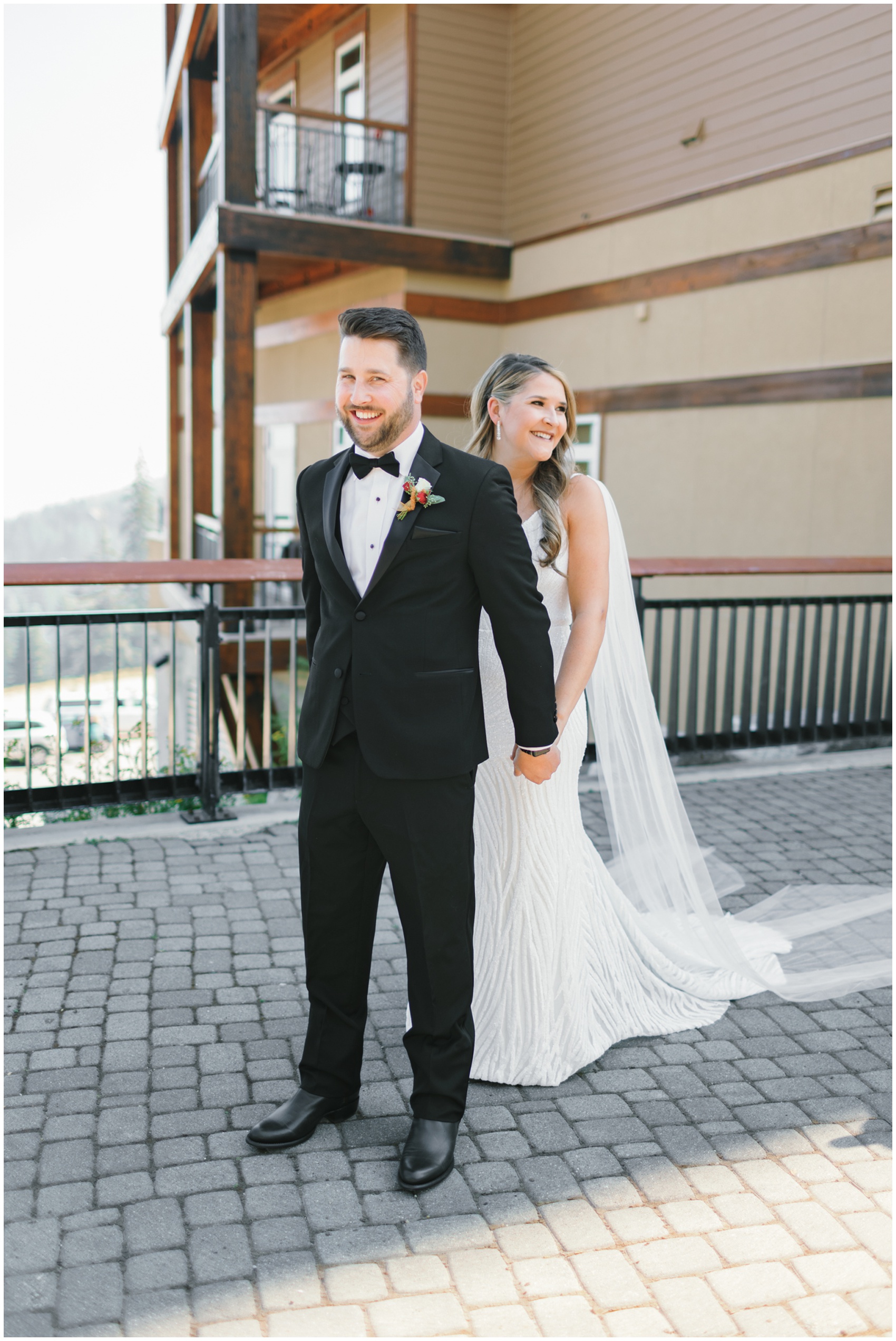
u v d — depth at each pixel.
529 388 2.41
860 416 7.45
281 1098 2.44
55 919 3.40
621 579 2.84
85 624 4.21
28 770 4.23
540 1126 2.36
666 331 9.16
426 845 2.08
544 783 2.46
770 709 8.27
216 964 3.12
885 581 7.33
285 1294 1.82
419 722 2.04
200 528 12.72
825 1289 1.86
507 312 11.35
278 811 4.50
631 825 3.00
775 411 8.13
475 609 2.11
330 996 2.29
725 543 8.66
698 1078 2.59
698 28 8.59
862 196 7.31
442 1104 2.18
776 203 8.00
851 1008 2.99
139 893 3.64
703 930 2.99
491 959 2.54
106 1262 1.88
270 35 13.06
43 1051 2.61
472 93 11.05
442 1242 1.96
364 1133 2.31
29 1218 1.99
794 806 4.94
